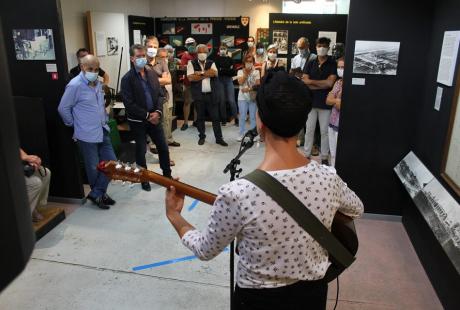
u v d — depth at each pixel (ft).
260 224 3.37
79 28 20.47
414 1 10.61
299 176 3.46
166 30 28.71
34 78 12.35
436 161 9.44
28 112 12.01
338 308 8.20
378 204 12.13
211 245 3.67
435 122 9.71
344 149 11.89
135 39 25.89
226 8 28.76
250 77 19.88
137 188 14.37
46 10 11.77
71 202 13.17
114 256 10.08
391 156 11.73
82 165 14.61
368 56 11.09
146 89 13.71
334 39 23.65
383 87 11.27
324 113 16.28
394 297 8.61
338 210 3.99
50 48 12.02
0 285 1.49
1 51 1.53
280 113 3.35
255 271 3.58
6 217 1.51
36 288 8.81
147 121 13.75
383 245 10.71
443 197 8.54
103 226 11.62
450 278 7.97
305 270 3.59
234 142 20.42
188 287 8.90
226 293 8.71
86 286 8.90
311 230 3.47
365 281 9.13
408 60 10.98
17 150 1.63
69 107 11.79
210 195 4.71
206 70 19.16
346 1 24.43
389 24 10.82
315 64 16.15
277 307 3.67
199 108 19.56
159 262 9.84
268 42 26.16
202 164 17.06
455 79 8.44
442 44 9.47
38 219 11.12
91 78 11.68
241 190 3.39
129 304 8.34
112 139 16.34
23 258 1.61
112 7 23.71
